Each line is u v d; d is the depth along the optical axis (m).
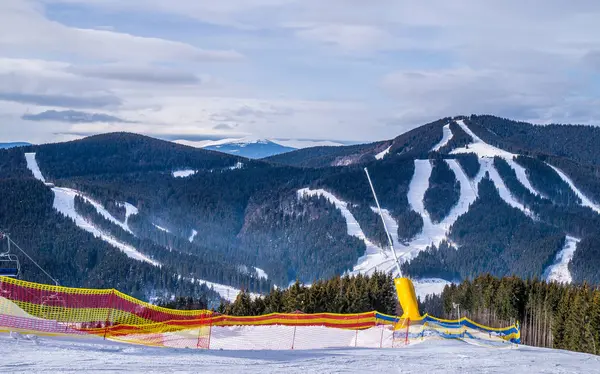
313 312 79.25
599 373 18.08
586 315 74.00
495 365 18.80
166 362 15.30
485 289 108.25
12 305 25.69
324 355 19.91
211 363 15.81
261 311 82.19
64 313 33.38
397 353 22.08
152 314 49.06
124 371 13.41
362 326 44.19
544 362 20.28
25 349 15.71
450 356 21.22
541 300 95.50
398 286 36.38
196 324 42.72
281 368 15.59
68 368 13.36
